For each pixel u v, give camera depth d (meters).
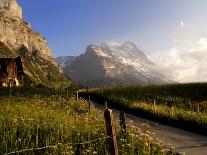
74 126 15.05
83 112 28.06
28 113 20.09
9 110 20.53
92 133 14.73
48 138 12.60
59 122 16.20
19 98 31.39
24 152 11.62
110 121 9.79
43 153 11.83
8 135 12.62
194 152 17.47
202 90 60.12
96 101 59.06
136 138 14.80
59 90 60.03
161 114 32.72
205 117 27.64
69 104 33.72
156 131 24.33
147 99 51.72
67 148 11.66
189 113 30.64
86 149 11.94
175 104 46.06
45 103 28.69
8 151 11.48
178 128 27.02
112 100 51.03
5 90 45.66
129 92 62.00
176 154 16.00
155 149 14.06
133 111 39.47
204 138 22.22
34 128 14.34
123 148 12.52
